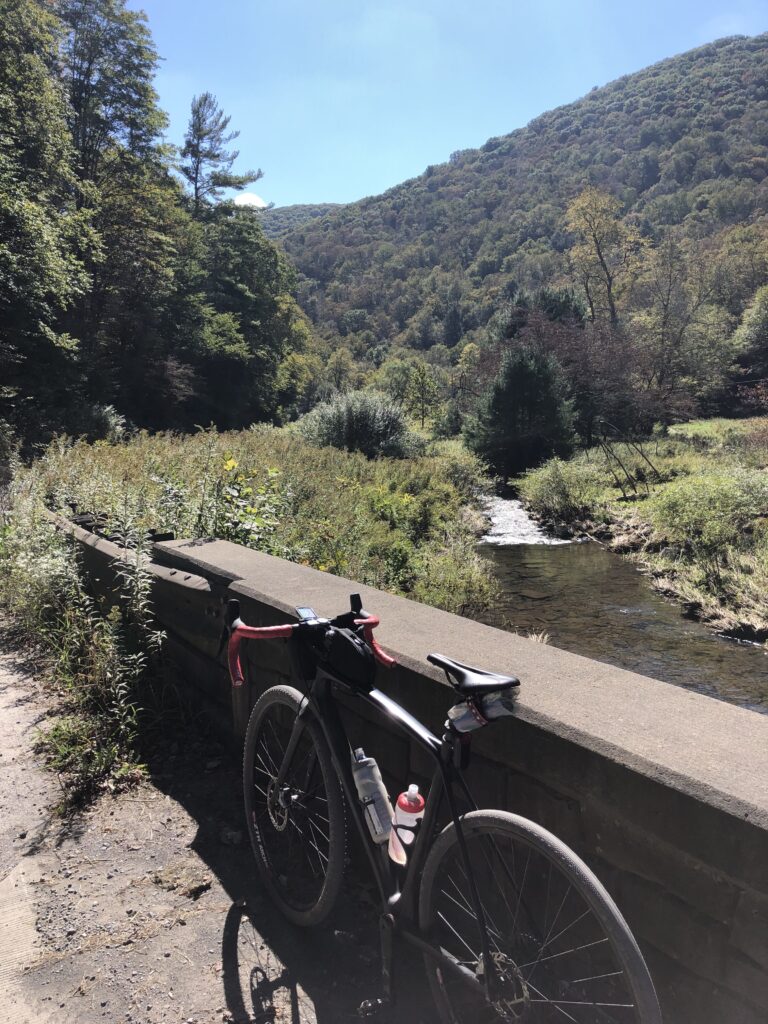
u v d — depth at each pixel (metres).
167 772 3.33
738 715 1.79
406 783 2.36
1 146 21.84
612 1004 1.53
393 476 18.19
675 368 47.78
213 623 3.52
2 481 11.76
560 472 21.03
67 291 23.98
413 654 2.31
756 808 1.34
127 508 5.20
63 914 2.41
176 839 2.83
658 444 29.78
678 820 1.47
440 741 1.81
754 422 31.30
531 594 11.41
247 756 2.60
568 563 13.78
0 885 2.57
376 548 10.56
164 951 2.23
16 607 5.22
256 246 57.19
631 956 1.41
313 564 8.05
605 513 17.88
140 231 35.59
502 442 28.86
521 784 1.87
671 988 1.52
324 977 2.12
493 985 1.68
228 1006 2.02
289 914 2.33
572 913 1.70
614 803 1.61
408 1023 1.93
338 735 2.12
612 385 33.78
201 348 44.56
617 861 1.63
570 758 1.71
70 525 5.73
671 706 1.85
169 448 12.66
